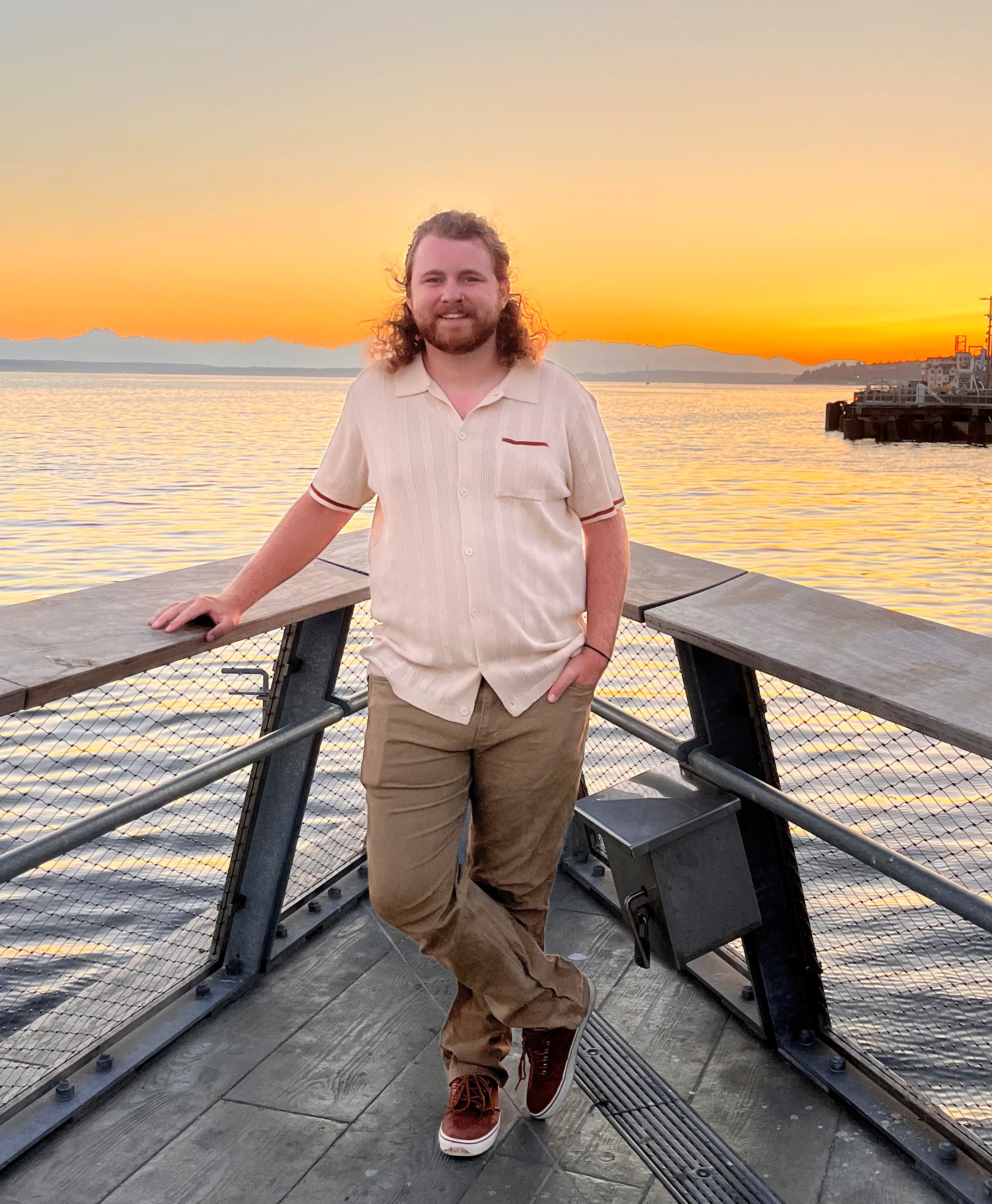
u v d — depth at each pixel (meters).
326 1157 1.92
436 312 1.63
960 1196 1.79
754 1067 2.17
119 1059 2.13
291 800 2.38
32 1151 1.91
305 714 2.38
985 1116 1.89
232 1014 2.34
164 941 2.59
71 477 45.62
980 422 70.75
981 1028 2.01
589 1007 2.00
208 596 1.95
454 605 1.72
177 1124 2.00
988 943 2.23
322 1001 2.39
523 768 1.80
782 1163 1.91
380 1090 2.11
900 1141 1.92
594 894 2.86
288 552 1.93
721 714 2.09
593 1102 2.07
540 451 1.70
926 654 1.74
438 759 1.77
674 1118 2.01
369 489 1.91
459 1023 1.97
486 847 1.92
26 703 1.57
